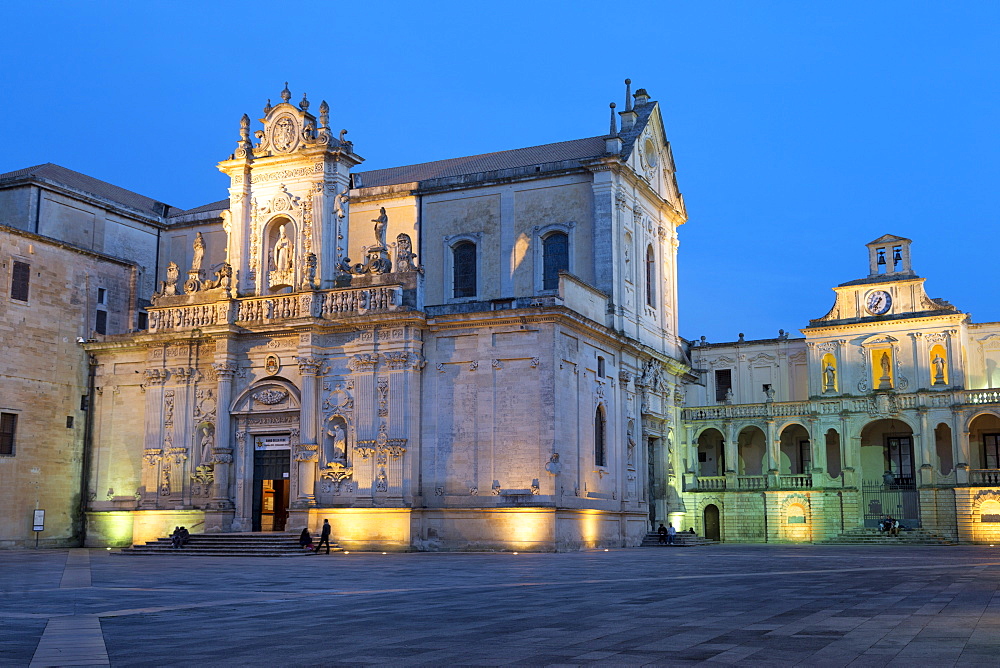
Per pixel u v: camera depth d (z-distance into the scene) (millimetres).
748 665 12172
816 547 58156
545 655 13266
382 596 23438
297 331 55125
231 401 56719
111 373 62312
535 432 49938
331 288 55625
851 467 71062
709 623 16578
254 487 56156
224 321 57281
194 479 56812
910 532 67438
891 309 72312
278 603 21891
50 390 60719
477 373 51719
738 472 75625
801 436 75938
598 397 55500
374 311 53562
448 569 34125
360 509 51562
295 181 57750
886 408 70375
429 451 52281
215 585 27656
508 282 59750
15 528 57875
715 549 53906
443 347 52844
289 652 14047
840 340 73375
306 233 57062
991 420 70250
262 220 58375
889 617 17031
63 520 60812
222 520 55188
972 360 73062
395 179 66188
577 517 51250
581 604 20406
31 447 59250
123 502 60531
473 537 50094
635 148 62469
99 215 65938
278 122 58500
